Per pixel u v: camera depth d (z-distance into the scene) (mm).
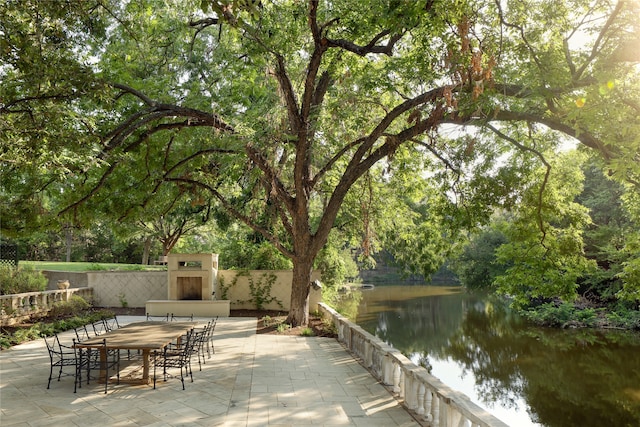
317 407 7164
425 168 17016
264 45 11852
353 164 13797
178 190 16312
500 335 20297
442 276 61000
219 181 17156
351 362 10375
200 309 18297
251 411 6934
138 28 13008
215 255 19891
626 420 10781
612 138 7988
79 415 6707
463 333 20844
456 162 14695
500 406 11805
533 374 14484
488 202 14523
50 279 23234
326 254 24594
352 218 21000
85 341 8164
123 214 14938
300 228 15094
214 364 10078
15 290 16188
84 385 8297
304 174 15414
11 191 13008
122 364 9812
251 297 20359
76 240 46500
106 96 9375
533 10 10430
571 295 14289
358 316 26359
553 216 14703
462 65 9156
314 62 12648
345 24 11906
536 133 14453
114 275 20938
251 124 13500
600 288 25188
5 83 9297
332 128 13383
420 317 25750
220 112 14211
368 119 12820
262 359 10609
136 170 14445
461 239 16656
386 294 40656
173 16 14383
